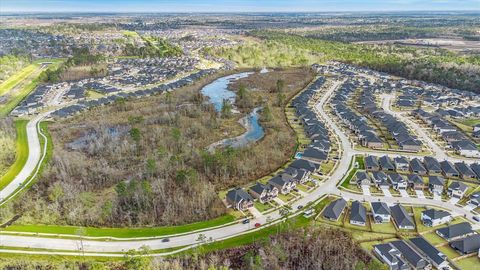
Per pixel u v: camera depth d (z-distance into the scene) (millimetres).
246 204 92812
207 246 78188
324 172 112062
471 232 80375
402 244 76375
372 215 89062
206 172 110125
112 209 90438
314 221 86688
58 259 74562
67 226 85750
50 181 106375
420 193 99500
